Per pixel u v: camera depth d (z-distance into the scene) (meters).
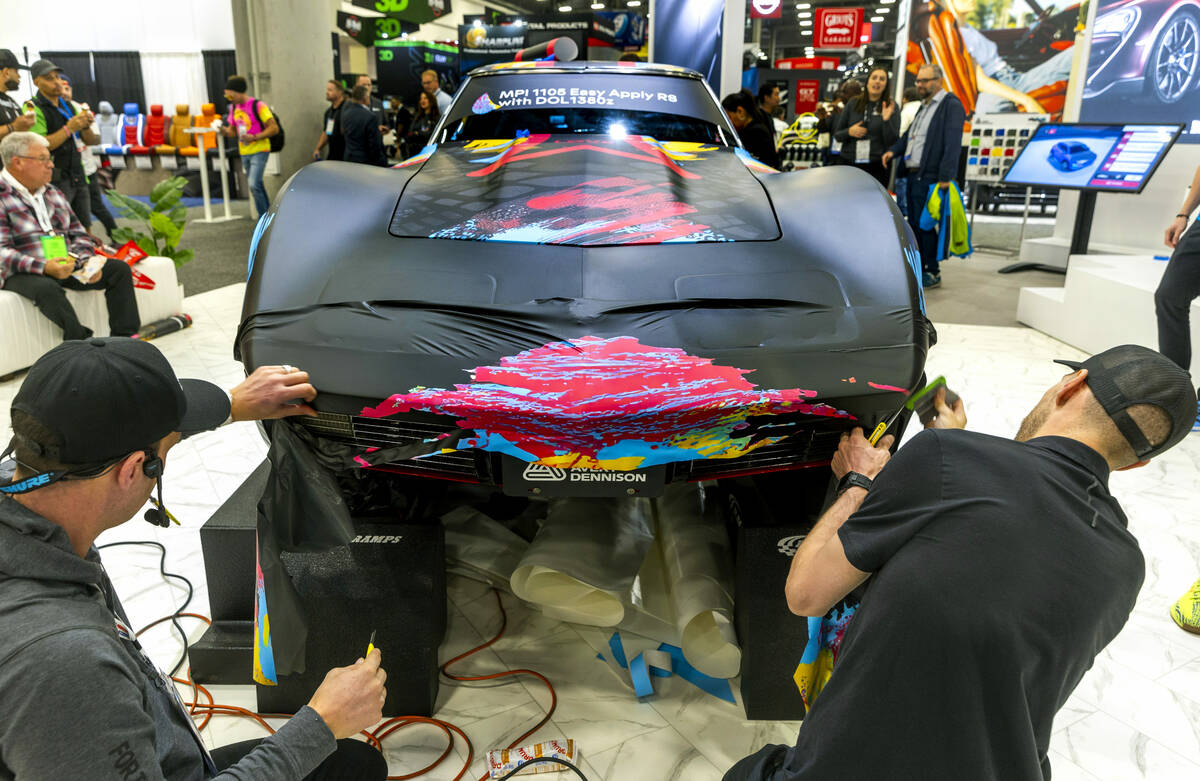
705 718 1.86
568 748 1.72
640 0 23.38
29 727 0.78
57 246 4.02
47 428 0.85
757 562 1.75
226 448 3.22
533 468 1.62
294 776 0.98
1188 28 6.05
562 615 1.99
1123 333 4.30
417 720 1.83
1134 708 1.89
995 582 0.97
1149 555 2.52
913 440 1.07
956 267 7.64
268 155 9.50
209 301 5.77
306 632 1.67
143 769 0.83
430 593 1.77
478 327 1.63
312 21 9.48
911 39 11.44
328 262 1.77
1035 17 10.91
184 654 2.04
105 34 13.98
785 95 14.44
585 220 1.93
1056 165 6.61
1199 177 3.73
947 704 0.99
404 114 10.26
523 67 2.91
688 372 1.55
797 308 1.70
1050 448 1.05
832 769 1.06
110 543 2.52
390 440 1.62
